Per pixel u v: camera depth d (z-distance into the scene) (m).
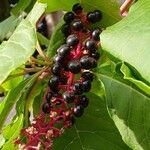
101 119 0.26
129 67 0.20
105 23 0.26
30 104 0.25
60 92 0.23
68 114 0.23
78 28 0.24
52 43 0.26
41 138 0.23
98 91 0.27
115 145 0.25
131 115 0.23
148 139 0.22
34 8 0.24
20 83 0.24
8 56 0.22
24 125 0.25
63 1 0.27
